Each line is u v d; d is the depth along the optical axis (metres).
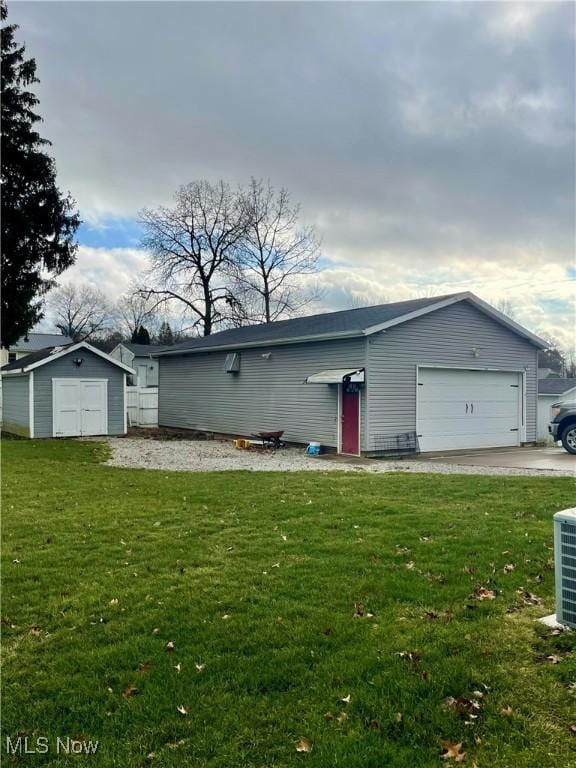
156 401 25.11
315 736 2.62
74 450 14.92
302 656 3.32
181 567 4.95
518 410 17.23
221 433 20.14
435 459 13.59
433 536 5.79
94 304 56.88
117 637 3.63
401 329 14.44
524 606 4.03
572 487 8.60
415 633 3.58
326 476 10.05
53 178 23.47
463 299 15.45
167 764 2.46
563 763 2.42
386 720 2.72
